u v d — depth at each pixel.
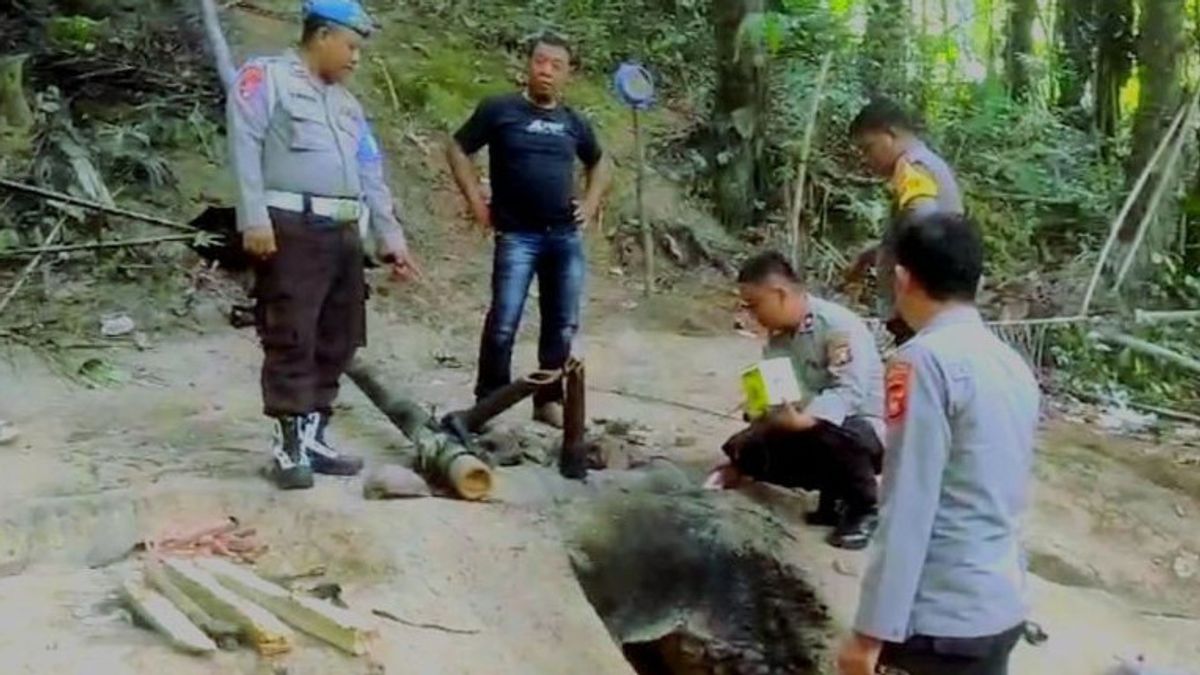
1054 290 8.67
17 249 7.04
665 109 10.70
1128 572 5.29
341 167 4.61
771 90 10.10
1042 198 10.43
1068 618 4.72
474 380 6.80
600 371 7.11
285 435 4.71
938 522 2.88
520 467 5.11
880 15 11.98
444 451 4.80
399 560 4.21
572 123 5.63
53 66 8.33
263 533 4.38
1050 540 5.36
